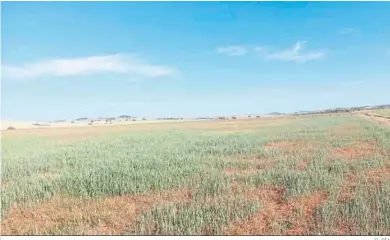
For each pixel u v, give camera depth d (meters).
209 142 13.24
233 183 7.45
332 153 9.84
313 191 6.87
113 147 12.70
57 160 10.02
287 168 8.27
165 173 8.05
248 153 10.45
